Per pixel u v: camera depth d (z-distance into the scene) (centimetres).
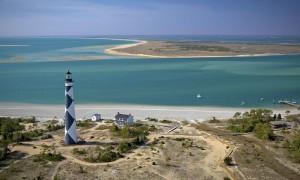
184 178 6003
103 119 10494
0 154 6844
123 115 10075
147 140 8200
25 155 7062
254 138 8450
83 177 6006
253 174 6219
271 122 9494
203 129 9356
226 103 12875
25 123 10131
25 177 5972
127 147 7512
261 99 13300
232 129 9231
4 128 8912
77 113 11475
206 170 6375
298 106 12244
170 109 12019
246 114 10388
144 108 12181
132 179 5928
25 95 14350
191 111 11712
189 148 7612
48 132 8938
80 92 14925
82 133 8825
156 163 6669
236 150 7456
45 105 12712
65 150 7394
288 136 8600
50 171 6256
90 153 7225
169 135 8712
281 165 6731
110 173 6178
